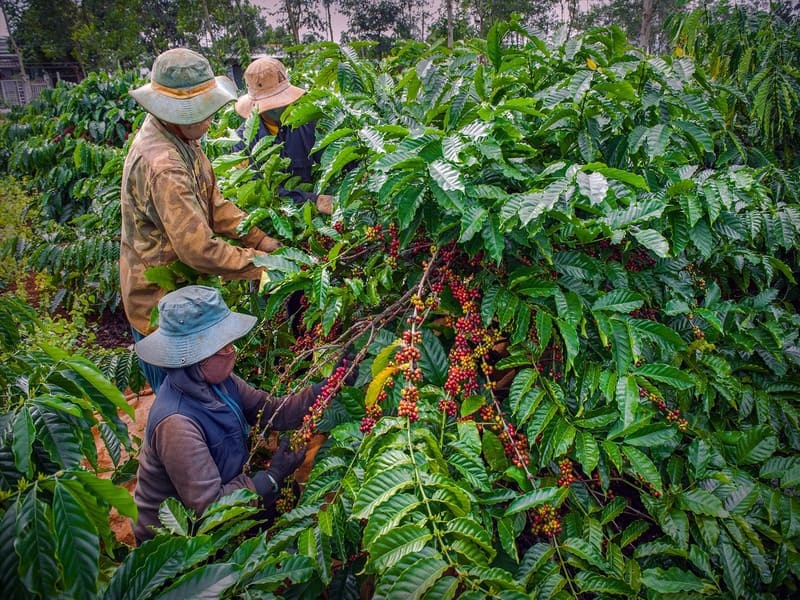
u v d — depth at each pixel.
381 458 1.46
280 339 2.65
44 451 1.33
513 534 1.57
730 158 3.10
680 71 2.19
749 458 2.03
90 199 5.51
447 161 1.69
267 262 1.98
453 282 1.91
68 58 35.94
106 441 1.95
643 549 1.76
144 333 2.27
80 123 5.40
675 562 1.87
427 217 1.88
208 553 1.27
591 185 1.65
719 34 3.99
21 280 5.47
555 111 2.00
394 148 1.86
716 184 2.01
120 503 1.17
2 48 36.91
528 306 1.83
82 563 1.07
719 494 1.89
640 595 1.72
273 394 2.14
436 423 1.72
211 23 30.77
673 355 1.96
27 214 6.19
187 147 2.15
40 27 33.53
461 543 1.34
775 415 2.26
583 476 2.12
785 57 3.64
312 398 2.02
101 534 1.23
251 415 2.09
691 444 1.92
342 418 1.96
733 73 3.94
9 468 1.29
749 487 1.93
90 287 4.82
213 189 2.31
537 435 1.77
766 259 2.49
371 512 1.34
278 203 2.51
